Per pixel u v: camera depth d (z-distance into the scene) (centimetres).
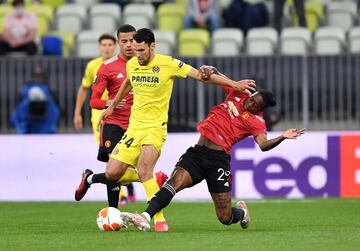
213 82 2750
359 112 4759
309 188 4400
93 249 2339
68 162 4459
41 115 4819
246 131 2775
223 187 2778
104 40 3750
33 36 5322
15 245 2470
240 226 3072
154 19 5919
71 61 4819
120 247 2367
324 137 4400
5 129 4853
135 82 2792
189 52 5500
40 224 3195
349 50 5578
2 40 5319
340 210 3738
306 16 5900
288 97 4772
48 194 4462
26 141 4472
